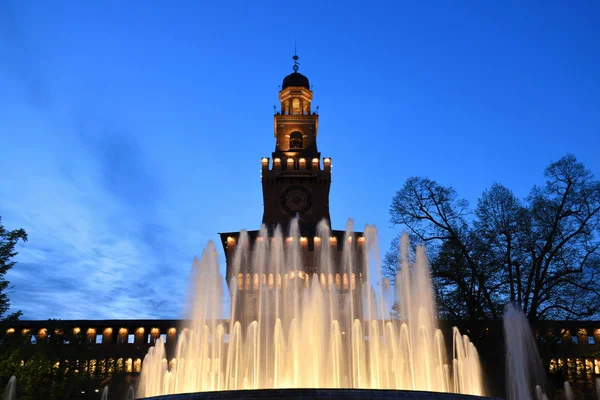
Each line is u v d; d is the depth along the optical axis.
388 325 51.91
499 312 45.59
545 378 43.88
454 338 46.00
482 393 44.50
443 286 46.91
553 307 43.91
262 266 79.44
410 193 50.00
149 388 65.81
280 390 19.23
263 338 63.66
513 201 46.56
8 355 39.00
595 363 55.53
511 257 45.84
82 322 72.25
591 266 43.56
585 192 44.94
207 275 56.38
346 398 18.95
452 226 48.47
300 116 102.62
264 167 96.19
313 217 93.69
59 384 46.16
